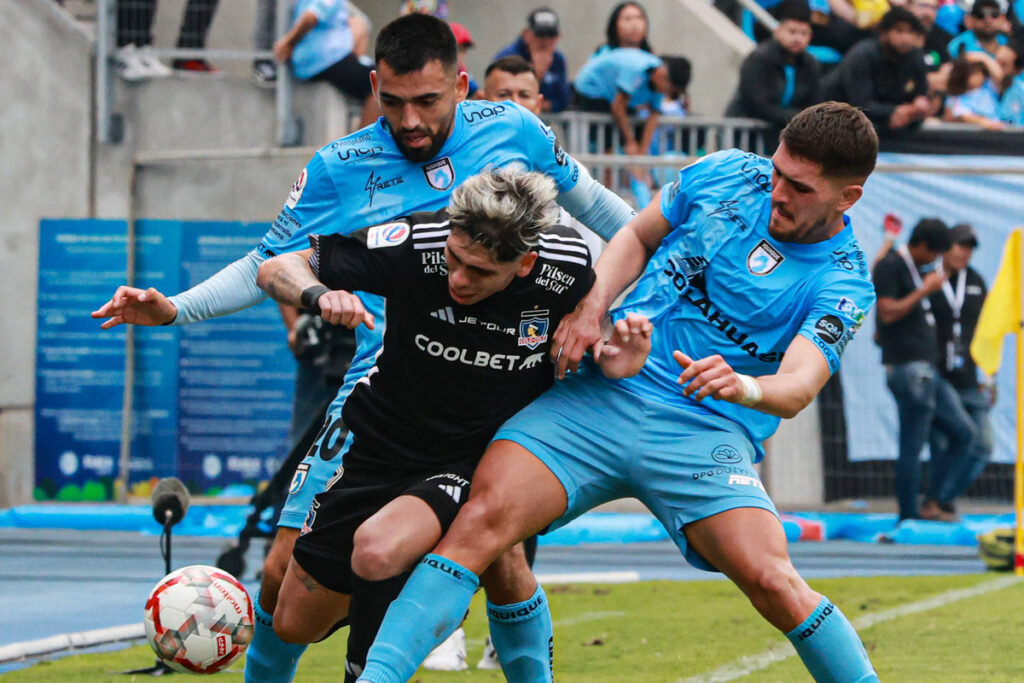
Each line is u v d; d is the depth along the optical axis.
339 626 13.89
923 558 31.83
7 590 25.70
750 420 13.13
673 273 13.23
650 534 35.22
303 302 11.99
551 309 12.42
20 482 35.66
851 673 11.69
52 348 34.91
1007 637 20.69
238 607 14.15
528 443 12.41
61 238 35.12
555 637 21.02
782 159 12.28
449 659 18.31
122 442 34.69
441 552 11.87
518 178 11.46
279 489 24.81
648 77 35.59
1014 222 34.69
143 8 36.19
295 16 35.56
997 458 35.47
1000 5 40.41
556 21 35.56
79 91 36.16
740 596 25.50
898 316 33.81
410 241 12.08
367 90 35.78
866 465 35.16
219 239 34.81
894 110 36.59
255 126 35.78
